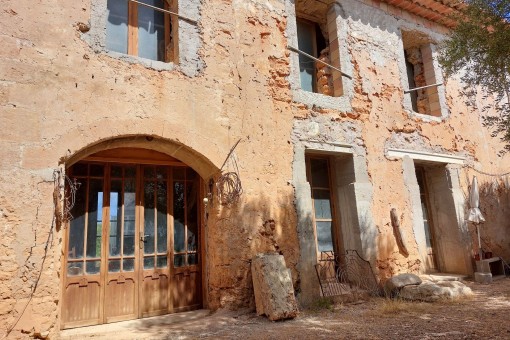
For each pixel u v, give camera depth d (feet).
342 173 25.61
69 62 16.24
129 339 14.92
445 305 19.52
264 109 21.68
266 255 18.79
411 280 22.90
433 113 32.14
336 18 26.96
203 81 19.71
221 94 20.17
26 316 13.60
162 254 19.79
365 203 24.71
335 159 26.17
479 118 34.83
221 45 20.83
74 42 16.53
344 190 25.30
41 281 14.07
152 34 20.88
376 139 26.58
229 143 19.92
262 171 20.83
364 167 25.39
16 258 13.78
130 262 18.84
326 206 25.46
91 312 17.39
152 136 17.74
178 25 19.71
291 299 17.90
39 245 14.25
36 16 15.87
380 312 18.57
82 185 18.47
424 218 30.83
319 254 24.11
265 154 21.15
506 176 35.70
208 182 20.21
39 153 14.88
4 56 14.89
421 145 29.37
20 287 13.66
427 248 30.14
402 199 26.89
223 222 19.11
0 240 13.64
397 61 29.84
